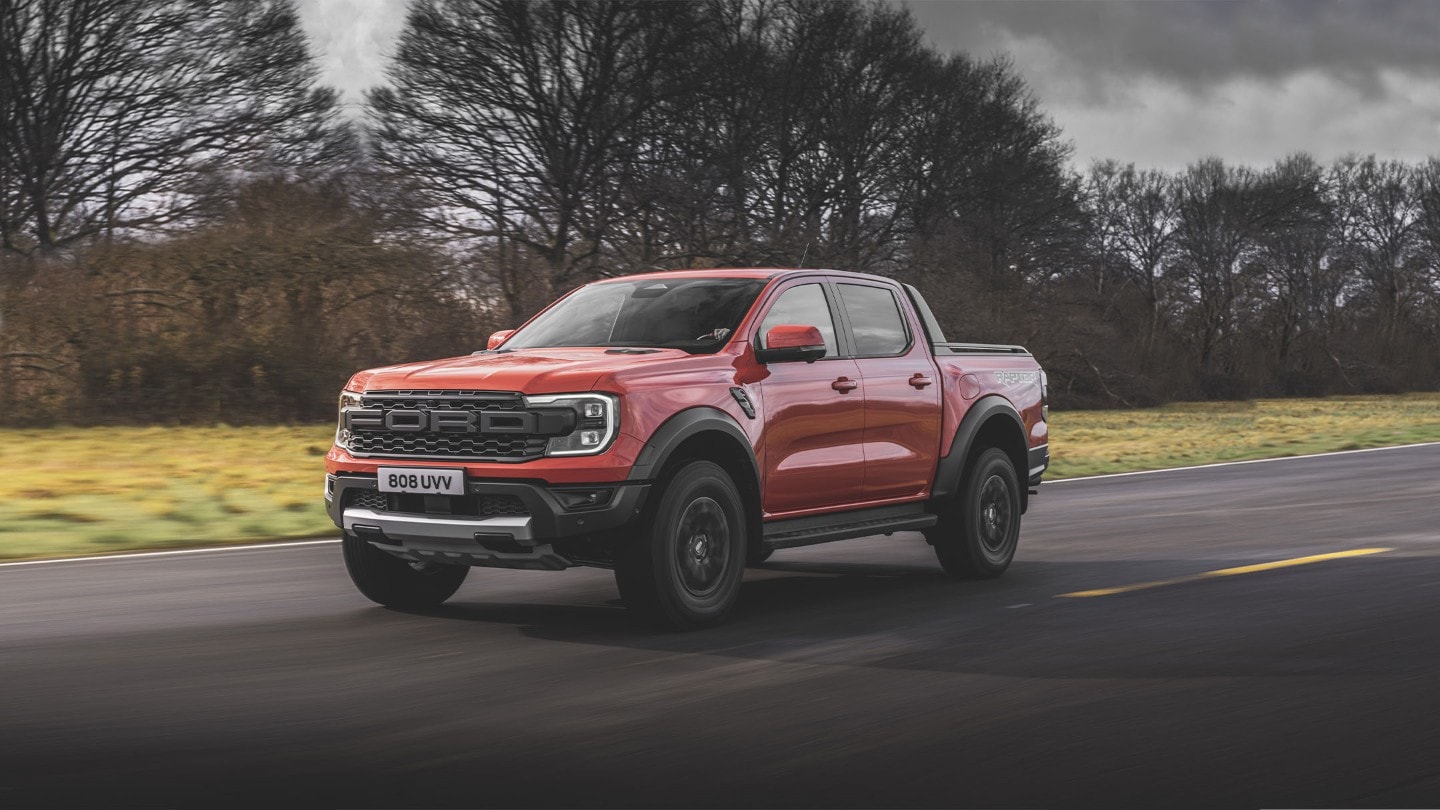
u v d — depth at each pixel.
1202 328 64.25
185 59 30.97
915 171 42.41
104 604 7.21
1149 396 50.69
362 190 27.27
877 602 7.43
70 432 20.72
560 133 30.78
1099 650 5.96
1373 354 69.94
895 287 8.22
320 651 5.97
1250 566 8.59
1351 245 70.56
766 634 6.39
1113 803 3.84
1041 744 4.42
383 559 6.98
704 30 32.34
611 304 7.52
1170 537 10.29
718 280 7.45
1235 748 4.37
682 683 5.32
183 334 23.91
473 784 3.99
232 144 31.77
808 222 35.28
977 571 8.27
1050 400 47.81
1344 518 11.40
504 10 29.67
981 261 43.12
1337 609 6.94
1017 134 45.47
